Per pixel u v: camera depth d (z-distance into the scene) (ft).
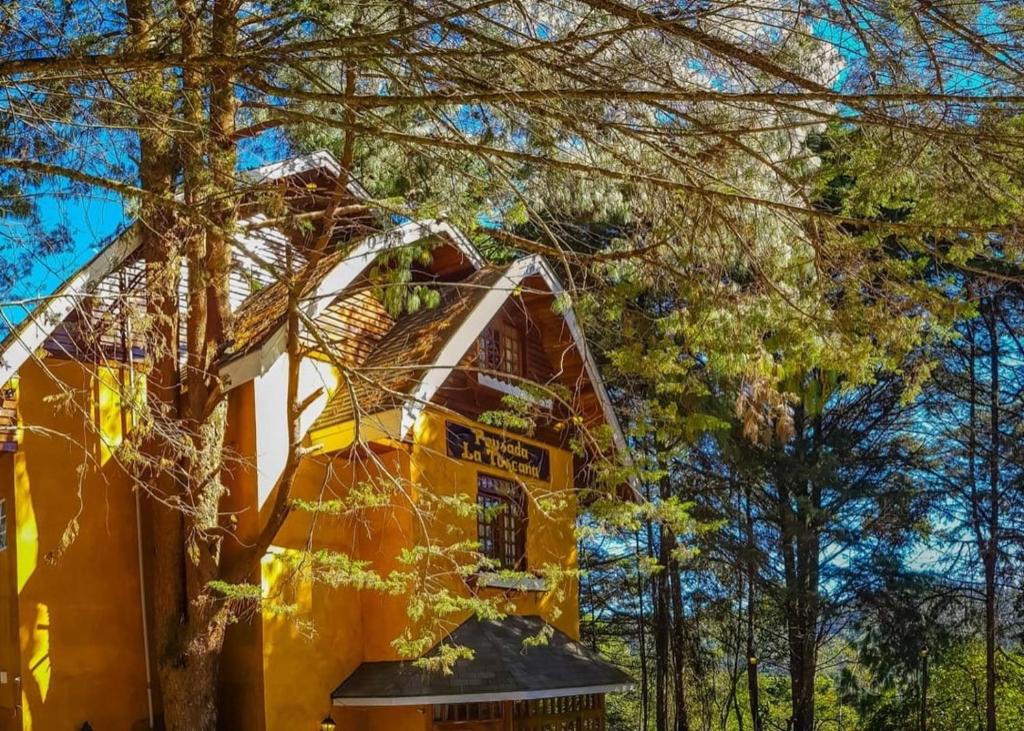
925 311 33.32
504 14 32.68
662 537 87.66
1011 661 97.35
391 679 56.44
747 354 35.40
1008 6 28.19
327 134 42.73
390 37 29.68
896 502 88.58
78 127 34.96
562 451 69.82
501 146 35.19
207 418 51.90
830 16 28.96
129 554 56.18
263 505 54.95
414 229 46.65
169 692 51.62
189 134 36.37
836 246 33.17
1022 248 30.78
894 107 29.68
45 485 53.88
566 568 68.23
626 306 37.58
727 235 34.53
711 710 101.65
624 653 118.73
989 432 87.97
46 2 33.45
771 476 88.48
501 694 56.49
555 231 44.11
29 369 54.03
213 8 36.83
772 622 100.01
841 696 98.27
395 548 57.77
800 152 34.78
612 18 30.94
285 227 48.44
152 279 45.83
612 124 30.35
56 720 52.44
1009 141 28.25
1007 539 88.53
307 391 57.88
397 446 56.49
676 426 39.86
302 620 55.52
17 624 52.16
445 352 55.26
